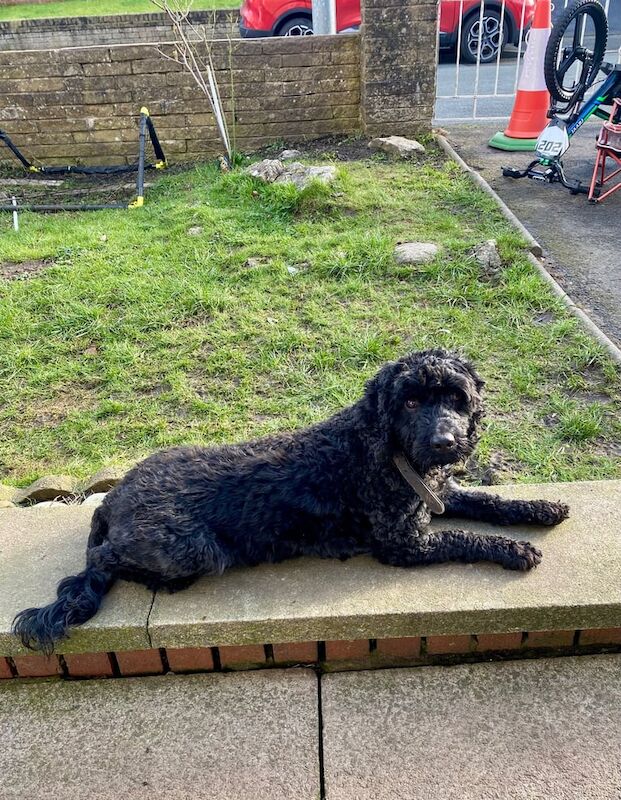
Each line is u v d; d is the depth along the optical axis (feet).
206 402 6.91
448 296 8.41
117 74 14.74
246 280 9.28
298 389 7.00
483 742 3.87
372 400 4.55
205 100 14.99
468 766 3.76
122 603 4.36
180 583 4.42
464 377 4.52
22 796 3.76
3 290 9.35
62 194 14.57
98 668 4.42
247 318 8.30
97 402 7.13
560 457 5.81
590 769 3.69
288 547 4.57
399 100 14.42
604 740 3.84
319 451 4.64
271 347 7.72
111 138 15.48
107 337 8.14
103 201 13.96
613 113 11.10
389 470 4.43
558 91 11.65
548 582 4.33
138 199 13.12
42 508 5.35
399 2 13.41
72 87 14.92
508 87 20.89
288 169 12.34
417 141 14.51
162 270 9.65
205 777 3.79
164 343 7.97
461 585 4.36
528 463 5.78
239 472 4.55
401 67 14.07
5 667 4.44
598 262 9.27
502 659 4.40
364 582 4.45
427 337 7.68
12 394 7.32
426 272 8.95
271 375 7.27
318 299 8.66
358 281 8.92
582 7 10.95
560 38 11.16
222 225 10.96
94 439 6.57
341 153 14.14
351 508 4.58
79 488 5.92
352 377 7.09
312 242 10.07
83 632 4.19
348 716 4.08
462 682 4.25
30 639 4.04
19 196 14.66
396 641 4.35
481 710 4.06
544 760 3.76
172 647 4.29
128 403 7.02
